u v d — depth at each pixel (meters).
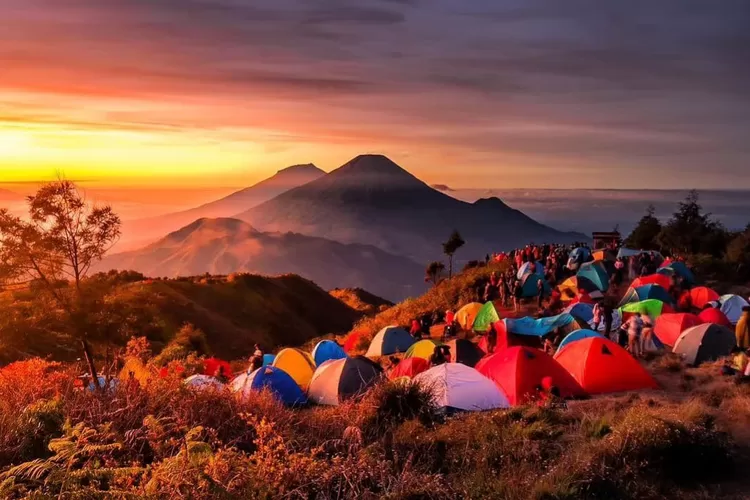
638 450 9.55
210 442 8.66
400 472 8.87
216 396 10.46
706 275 46.06
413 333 34.75
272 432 8.82
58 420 8.84
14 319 15.88
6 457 8.09
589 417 12.34
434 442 10.59
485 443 10.54
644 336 25.23
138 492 6.51
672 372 21.55
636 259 42.91
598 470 8.97
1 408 9.16
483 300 42.78
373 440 10.73
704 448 9.65
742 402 13.42
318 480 7.87
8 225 16.00
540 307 35.91
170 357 29.05
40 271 16.48
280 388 19.64
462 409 16.41
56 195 16.80
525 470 9.34
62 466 6.89
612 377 19.30
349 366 20.50
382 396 12.41
